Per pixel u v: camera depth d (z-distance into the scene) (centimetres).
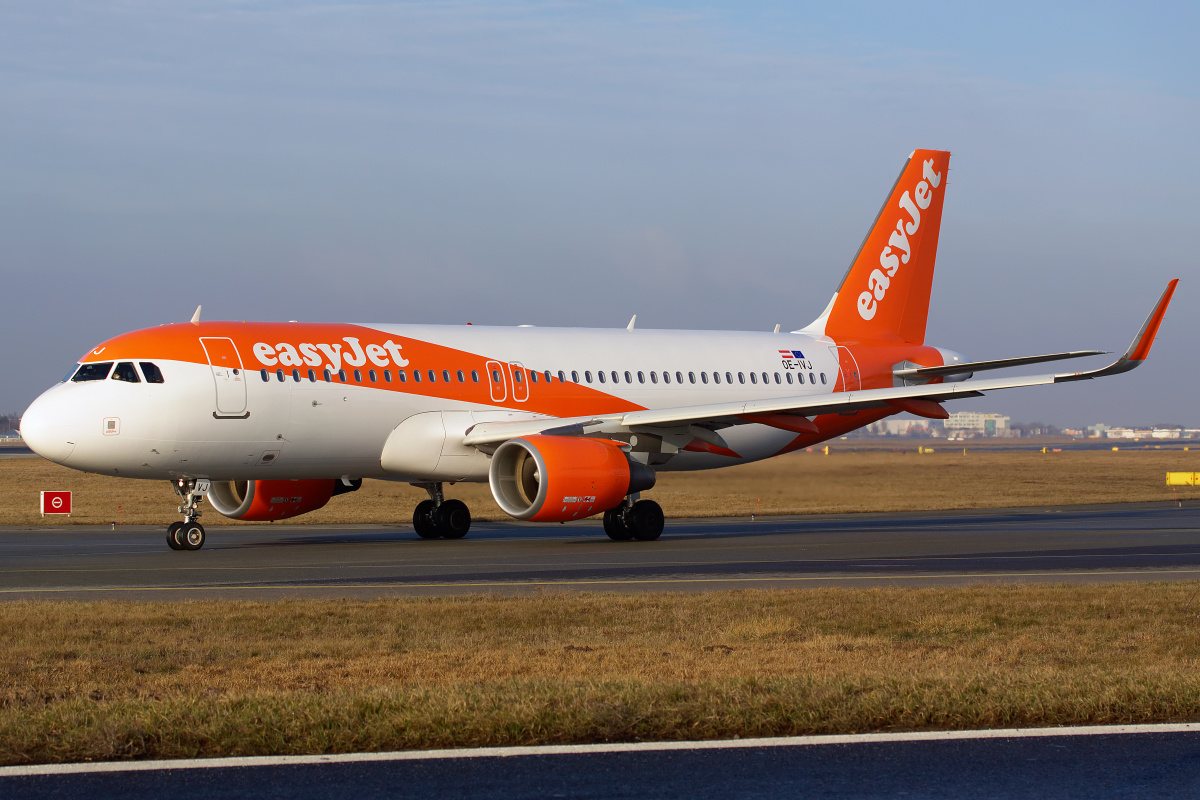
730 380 4981
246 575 2964
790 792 1091
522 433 4128
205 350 3856
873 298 5525
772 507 6525
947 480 8781
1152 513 5972
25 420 3722
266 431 3909
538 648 1791
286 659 1705
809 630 1980
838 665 1645
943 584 2727
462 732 1248
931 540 4156
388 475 4338
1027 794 1089
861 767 1166
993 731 1293
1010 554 3547
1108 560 3331
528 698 1368
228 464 3922
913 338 5631
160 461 3797
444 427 4219
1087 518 5562
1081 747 1235
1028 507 6581
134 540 4288
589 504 3941
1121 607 2223
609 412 4641
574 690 1413
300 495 4572
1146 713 1351
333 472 4200
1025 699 1373
